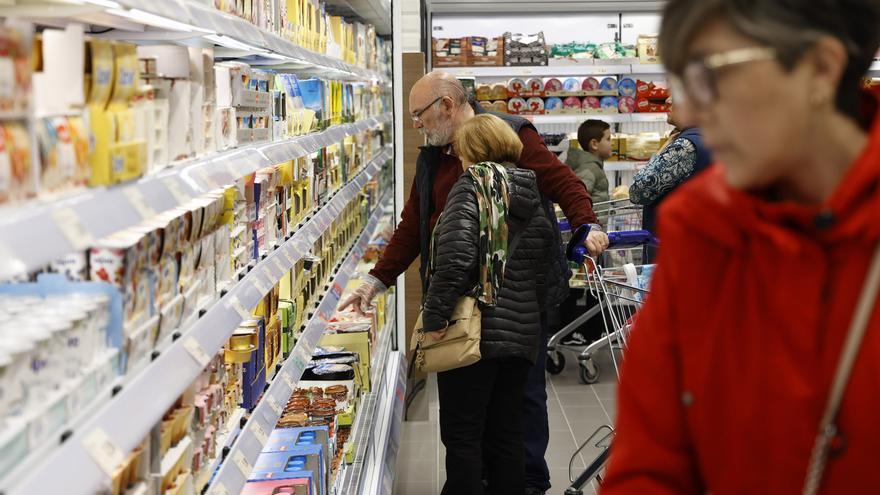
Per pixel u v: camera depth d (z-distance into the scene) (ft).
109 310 4.75
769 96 3.36
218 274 7.27
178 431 5.86
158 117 5.73
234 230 7.75
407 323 18.69
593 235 12.29
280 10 9.94
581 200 13.24
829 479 3.69
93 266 4.77
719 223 3.74
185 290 6.11
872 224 3.43
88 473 3.96
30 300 4.58
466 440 11.53
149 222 5.40
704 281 3.90
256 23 8.66
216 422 7.08
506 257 11.12
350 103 15.48
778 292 3.67
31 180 3.92
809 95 3.39
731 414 3.89
